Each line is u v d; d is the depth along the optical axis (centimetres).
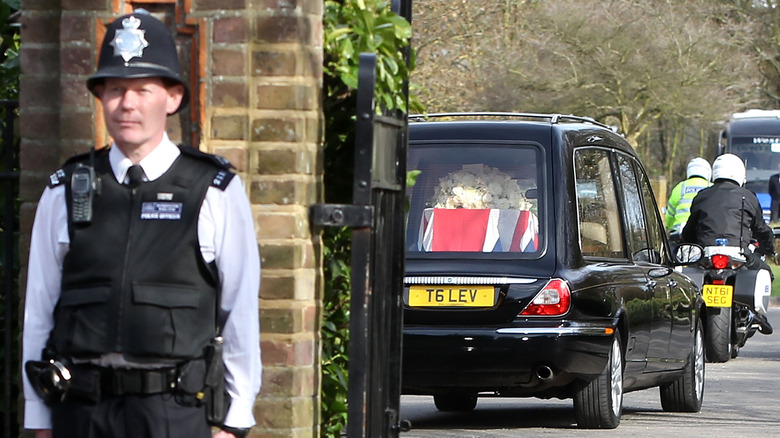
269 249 991
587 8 8319
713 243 3253
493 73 7456
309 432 1007
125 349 782
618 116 9000
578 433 1986
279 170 993
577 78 8269
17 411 1149
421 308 1939
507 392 1977
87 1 1012
